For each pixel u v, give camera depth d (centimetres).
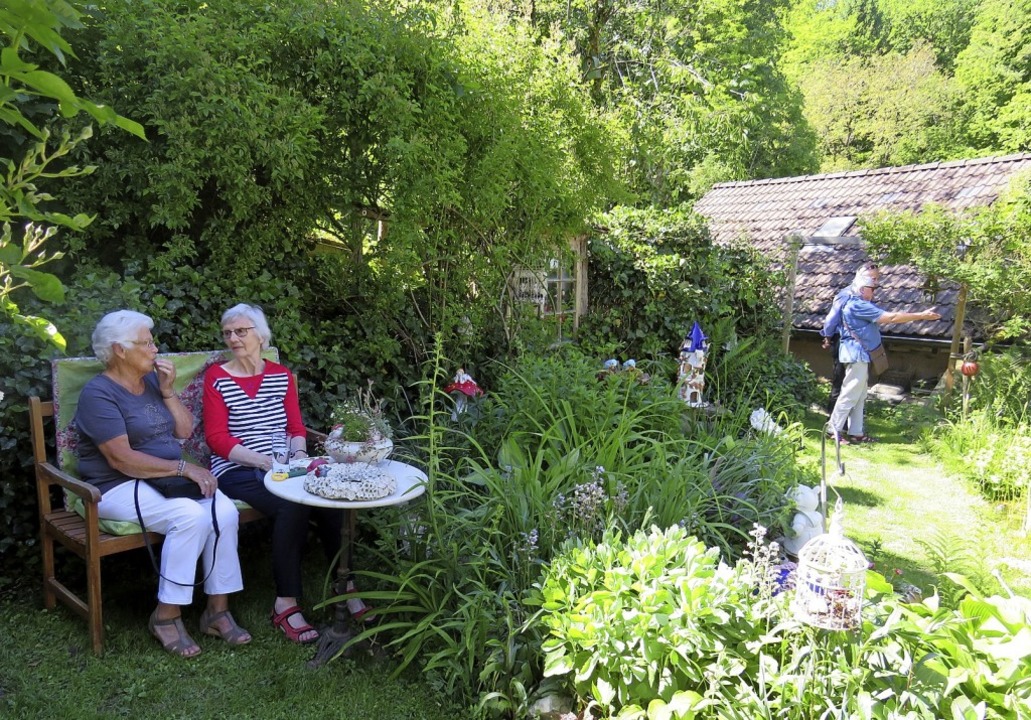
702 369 546
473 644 270
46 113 375
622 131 653
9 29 123
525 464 352
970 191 1105
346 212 472
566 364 520
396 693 276
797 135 2339
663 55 1224
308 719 259
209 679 277
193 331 385
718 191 1448
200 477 306
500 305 594
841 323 731
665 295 820
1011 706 219
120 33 372
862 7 3194
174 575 291
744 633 252
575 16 1152
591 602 263
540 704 260
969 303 910
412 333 529
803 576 229
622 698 251
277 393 360
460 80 475
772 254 986
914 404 809
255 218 429
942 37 2994
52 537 309
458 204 484
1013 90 2259
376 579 346
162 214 381
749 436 467
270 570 370
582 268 799
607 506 320
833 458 639
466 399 471
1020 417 670
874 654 239
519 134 504
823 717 221
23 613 309
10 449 318
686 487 348
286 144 394
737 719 229
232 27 402
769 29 1742
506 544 315
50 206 391
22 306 330
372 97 439
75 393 314
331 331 469
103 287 353
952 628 250
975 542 413
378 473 295
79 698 259
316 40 423
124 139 394
